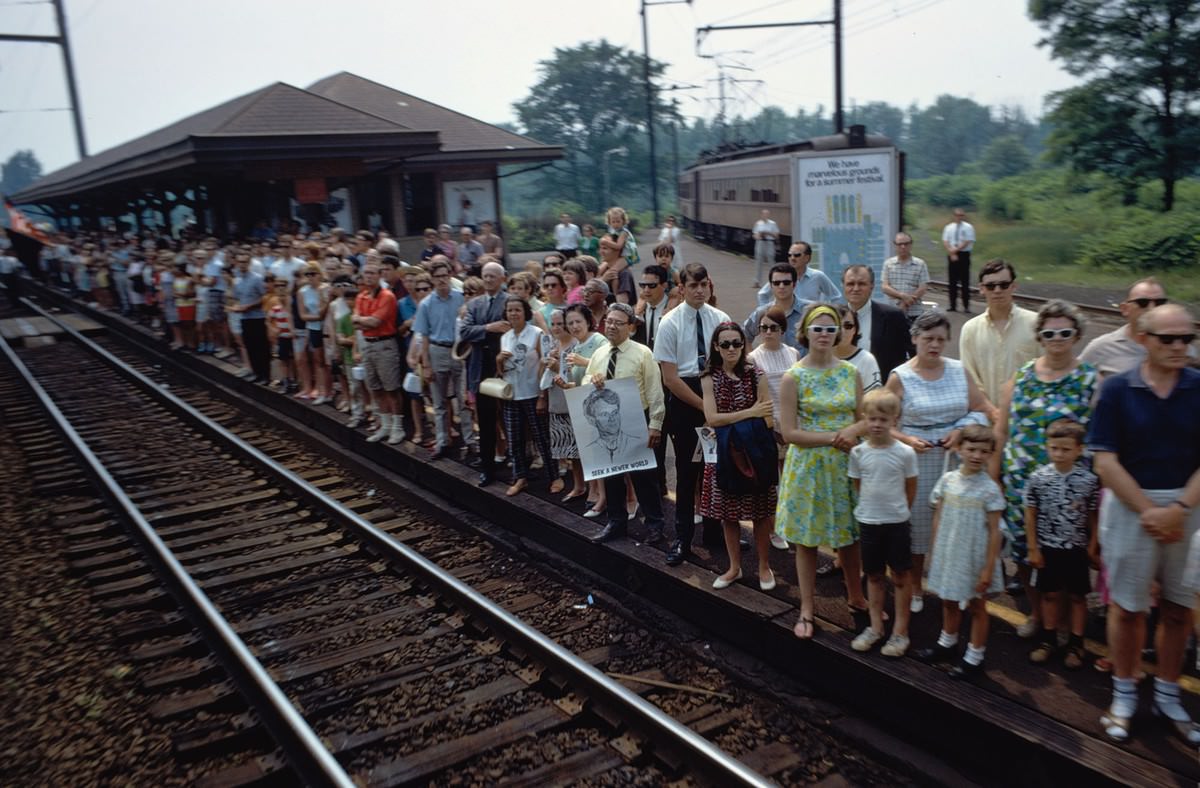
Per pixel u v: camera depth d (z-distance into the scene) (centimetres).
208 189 2455
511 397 798
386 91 3019
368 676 563
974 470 448
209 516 906
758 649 561
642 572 650
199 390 1552
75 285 3016
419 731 500
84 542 840
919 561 528
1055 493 454
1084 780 388
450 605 657
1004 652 489
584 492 795
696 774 445
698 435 626
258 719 520
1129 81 3091
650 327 763
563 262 956
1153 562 396
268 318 1321
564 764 461
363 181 2489
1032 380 489
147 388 1503
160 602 703
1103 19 3081
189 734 508
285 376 1314
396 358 986
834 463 504
